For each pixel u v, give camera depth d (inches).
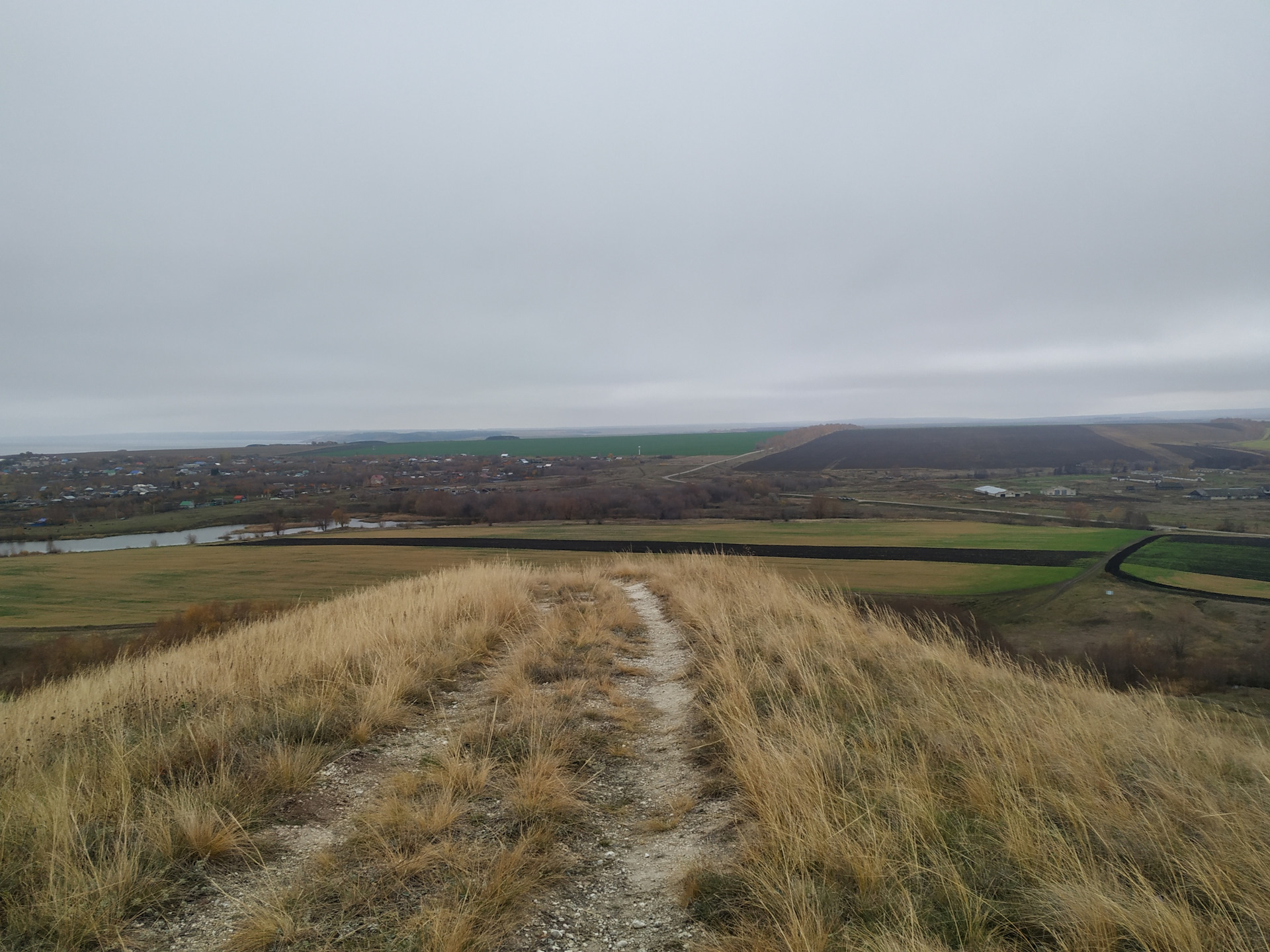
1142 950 111.0
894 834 146.0
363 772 191.6
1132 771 178.7
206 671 281.6
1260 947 111.9
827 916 122.9
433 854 145.4
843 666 273.0
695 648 338.0
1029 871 132.0
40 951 113.4
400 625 351.3
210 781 172.1
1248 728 267.4
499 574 593.3
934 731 203.8
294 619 460.1
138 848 138.0
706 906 132.1
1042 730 199.8
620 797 186.1
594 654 325.4
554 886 140.5
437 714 243.8
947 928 119.5
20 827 143.0
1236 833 143.7
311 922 123.0
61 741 203.5
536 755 195.0
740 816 167.6
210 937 119.5
